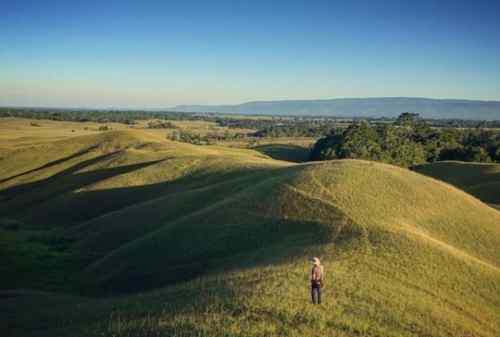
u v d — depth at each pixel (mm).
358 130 139250
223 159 82750
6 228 62312
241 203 45031
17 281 38625
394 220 36250
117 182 76625
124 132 122750
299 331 16906
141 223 52344
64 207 71188
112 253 43656
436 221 38375
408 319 19016
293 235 35438
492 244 35594
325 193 42062
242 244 36656
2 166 108312
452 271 26484
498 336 19859
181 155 92438
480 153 130375
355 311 19172
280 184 46531
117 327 19656
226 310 19141
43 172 99500
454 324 19453
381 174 47688
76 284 38781
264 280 23031
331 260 26594
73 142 121375
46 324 24078
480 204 45875
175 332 17328
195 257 36875
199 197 55594
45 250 49250
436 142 150500
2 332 23688
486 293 24578
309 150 188500
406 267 26016
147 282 35344
